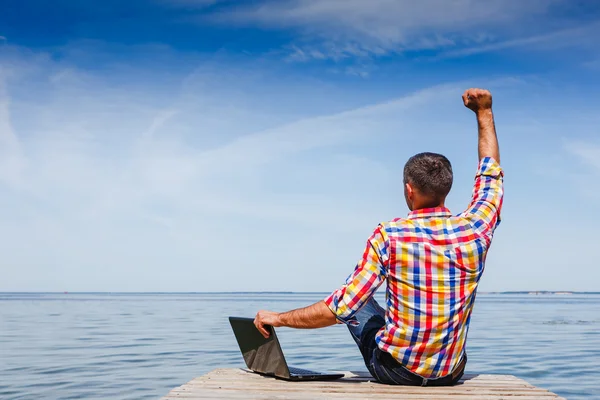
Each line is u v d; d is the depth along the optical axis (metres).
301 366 11.58
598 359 13.09
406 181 3.10
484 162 3.39
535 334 21.75
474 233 3.04
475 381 3.57
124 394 8.53
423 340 3.05
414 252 2.98
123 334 20.70
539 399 3.03
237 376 3.80
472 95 3.57
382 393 3.15
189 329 23.67
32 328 24.14
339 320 3.14
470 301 3.07
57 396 8.38
